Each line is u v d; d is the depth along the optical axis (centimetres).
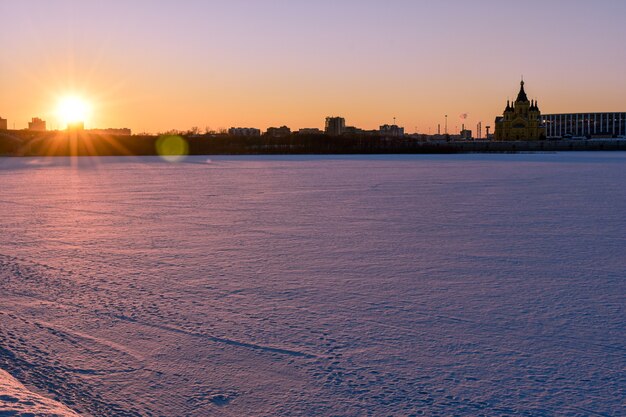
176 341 812
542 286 1077
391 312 927
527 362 730
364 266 1252
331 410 619
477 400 635
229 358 754
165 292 1052
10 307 969
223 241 1571
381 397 645
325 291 1052
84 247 1496
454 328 852
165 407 632
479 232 1698
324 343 799
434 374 700
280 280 1134
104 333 845
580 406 620
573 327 852
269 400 644
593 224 1842
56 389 671
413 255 1367
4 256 1384
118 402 642
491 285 1087
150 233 1717
